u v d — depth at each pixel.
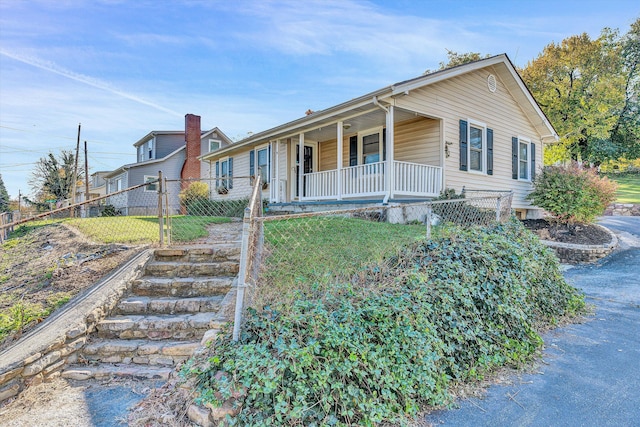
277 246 5.23
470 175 10.62
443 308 3.66
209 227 8.07
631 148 22.92
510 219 6.49
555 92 22.17
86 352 3.63
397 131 10.82
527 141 13.16
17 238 7.60
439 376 3.16
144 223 8.00
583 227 10.84
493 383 3.33
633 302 5.75
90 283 4.34
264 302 3.38
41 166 31.36
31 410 2.85
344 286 3.61
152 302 4.18
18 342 3.34
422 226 7.05
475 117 10.83
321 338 2.88
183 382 2.89
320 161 13.69
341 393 2.62
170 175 22.95
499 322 4.02
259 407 2.49
